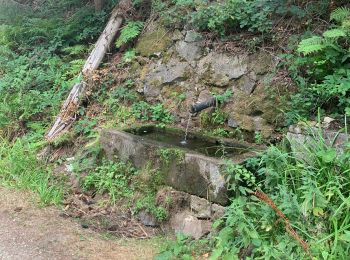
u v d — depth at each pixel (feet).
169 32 22.67
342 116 15.97
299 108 17.07
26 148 20.77
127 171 17.52
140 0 24.90
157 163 16.58
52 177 19.17
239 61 19.71
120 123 20.95
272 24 19.74
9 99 23.79
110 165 18.11
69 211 16.80
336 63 17.07
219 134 18.72
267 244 12.37
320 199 12.32
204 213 15.07
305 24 19.25
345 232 11.57
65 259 13.32
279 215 12.42
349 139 14.19
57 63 25.52
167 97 21.25
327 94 16.44
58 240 14.43
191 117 19.90
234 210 13.23
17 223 15.40
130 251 14.10
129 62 23.32
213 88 20.06
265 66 19.02
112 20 25.07
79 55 25.95
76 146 20.67
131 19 24.99
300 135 15.19
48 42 27.43
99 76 23.13
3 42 27.58
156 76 21.98
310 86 17.40
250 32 20.26
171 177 16.07
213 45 20.79
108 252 13.94
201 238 14.78
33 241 14.26
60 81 24.18
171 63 21.81
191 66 21.09
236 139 18.29
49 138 21.42
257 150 16.40
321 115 16.52
